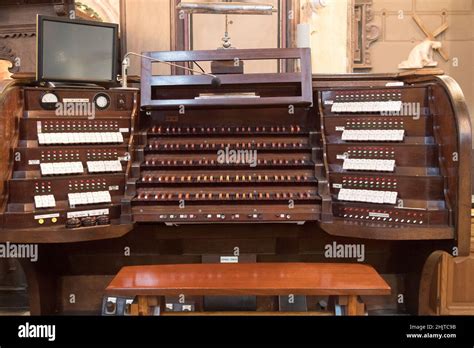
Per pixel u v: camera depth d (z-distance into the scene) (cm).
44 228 250
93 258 310
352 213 271
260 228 297
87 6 371
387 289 225
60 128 271
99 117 284
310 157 290
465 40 441
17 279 328
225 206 277
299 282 233
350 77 315
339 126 285
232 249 306
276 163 286
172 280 237
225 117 308
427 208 249
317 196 275
